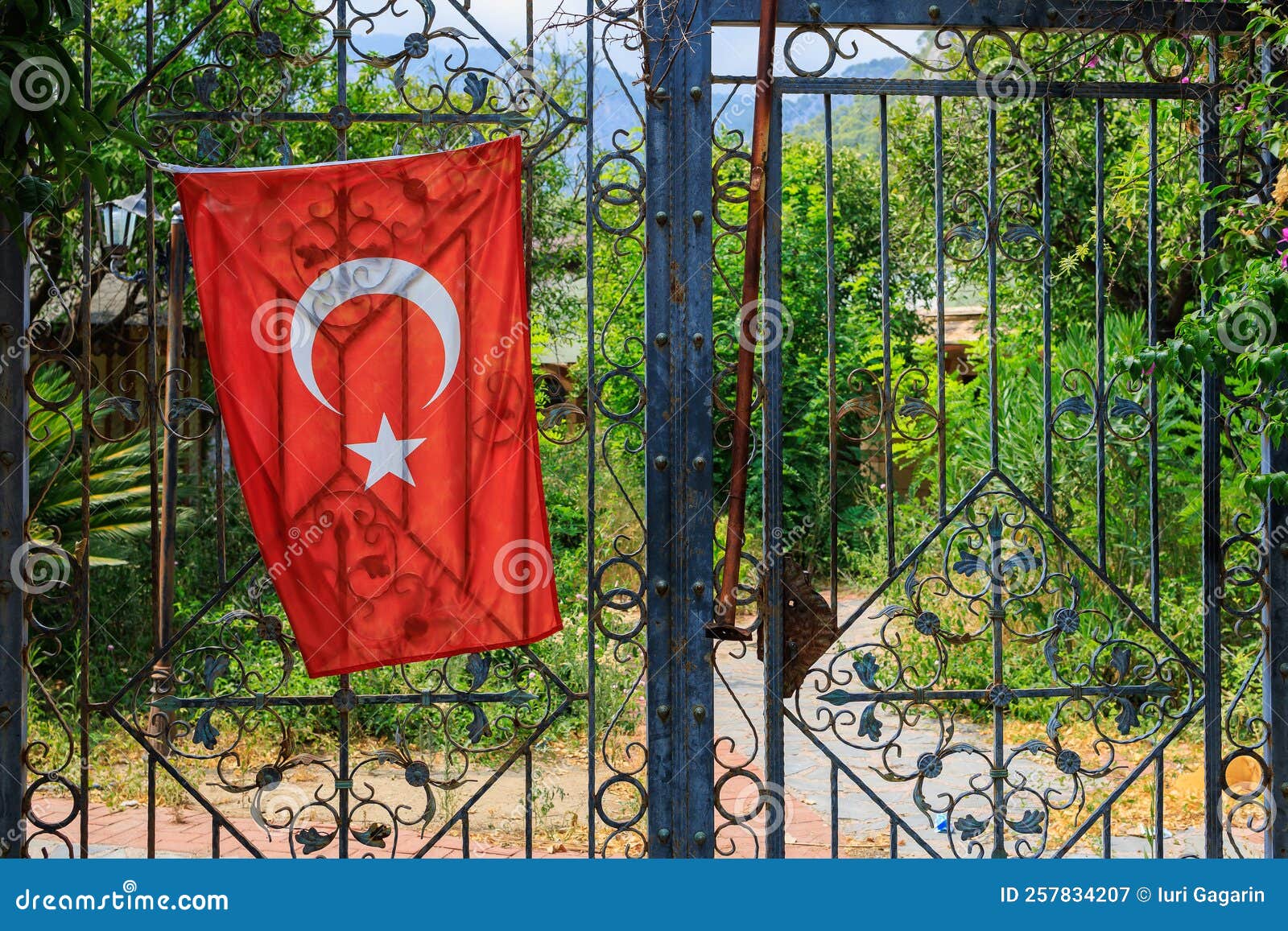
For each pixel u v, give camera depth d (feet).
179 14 26.32
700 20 11.03
